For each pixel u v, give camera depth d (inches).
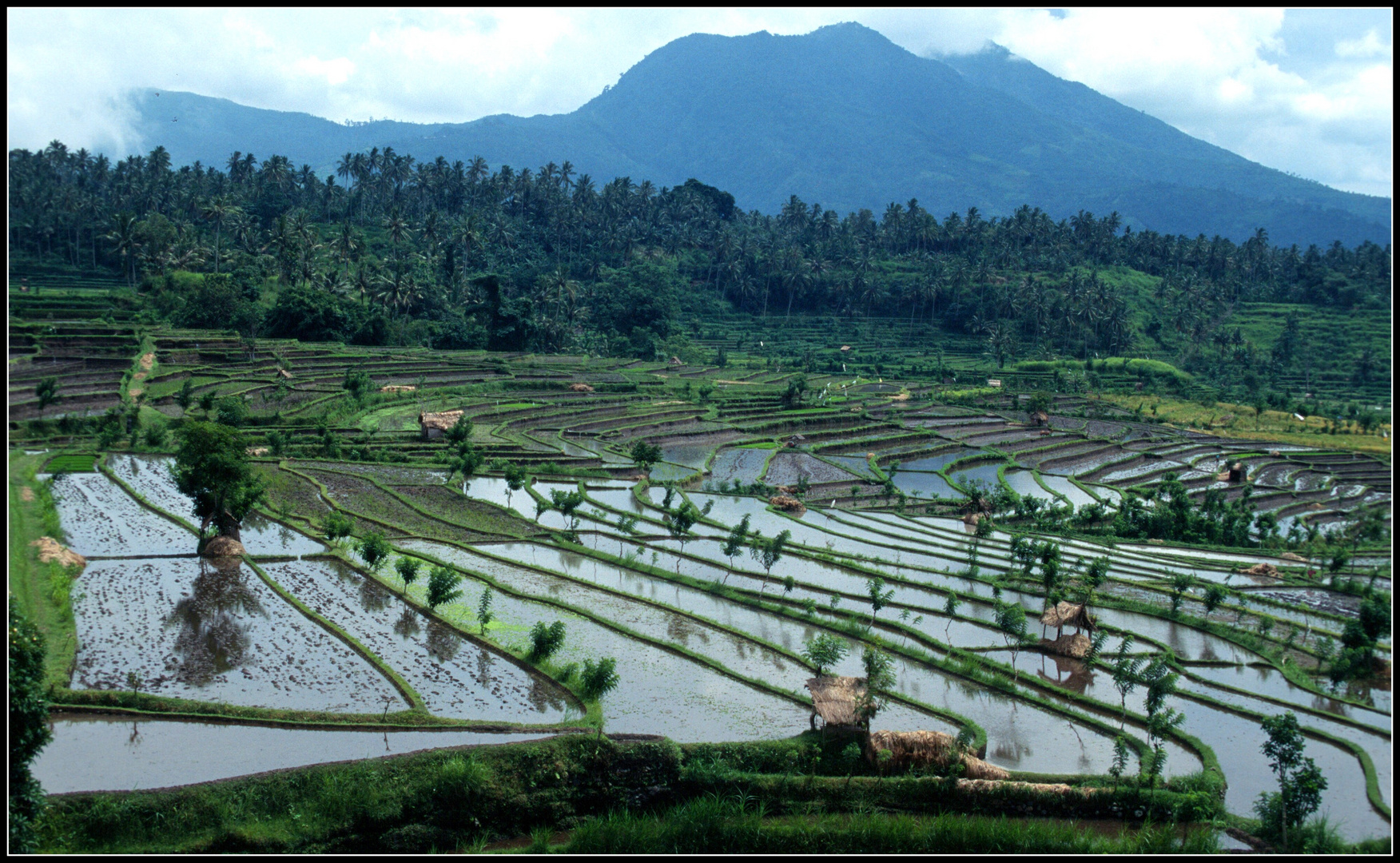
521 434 4352.9
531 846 1131.3
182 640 1582.2
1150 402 7244.1
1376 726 1616.6
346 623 1731.1
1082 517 3476.9
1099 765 1400.1
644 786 1262.3
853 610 2063.2
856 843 1177.4
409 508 2751.0
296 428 3762.3
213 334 5118.1
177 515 2372.0
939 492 3971.5
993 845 1168.2
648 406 5457.7
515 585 2097.7
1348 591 2559.1
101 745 1212.5
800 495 3602.4
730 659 1717.5
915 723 1501.0
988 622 2032.5
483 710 1406.3
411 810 1143.0
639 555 2448.3
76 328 4606.3
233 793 1097.4
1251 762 1457.9
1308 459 5255.9
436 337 6565.0
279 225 6752.0
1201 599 2353.6
